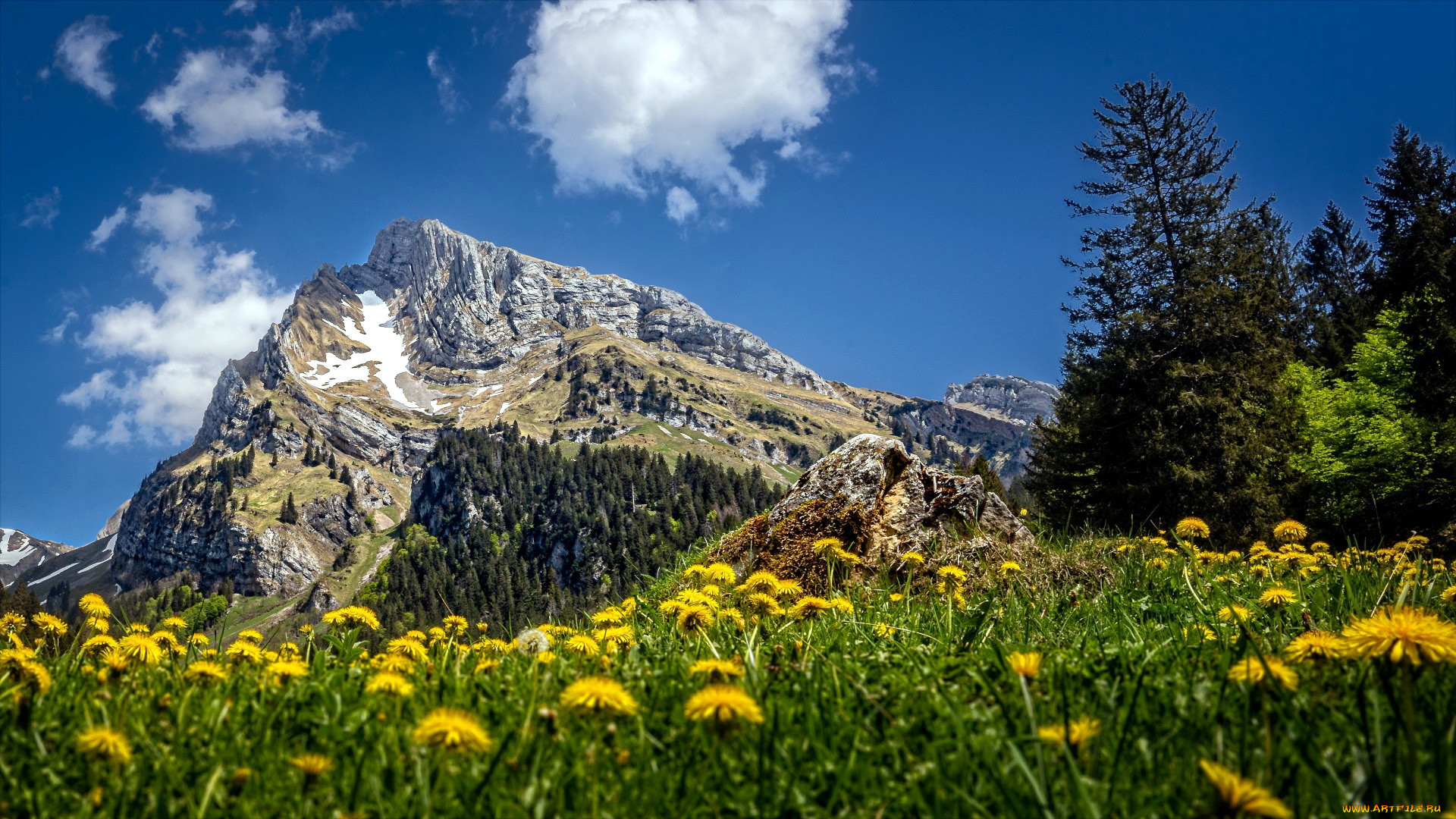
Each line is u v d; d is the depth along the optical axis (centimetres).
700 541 1295
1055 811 191
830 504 1017
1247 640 299
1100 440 3397
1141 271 3659
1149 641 379
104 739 227
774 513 1069
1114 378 3409
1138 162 3834
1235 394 3158
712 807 202
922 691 283
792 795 210
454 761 229
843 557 720
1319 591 519
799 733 246
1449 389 3344
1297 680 250
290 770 232
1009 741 206
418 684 316
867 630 449
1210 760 217
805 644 365
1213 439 3098
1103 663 310
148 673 339
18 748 250
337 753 245
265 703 296
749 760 226
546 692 298
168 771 225
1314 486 3041
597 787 201
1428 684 257
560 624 577
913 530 977
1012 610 524
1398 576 556
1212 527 2866
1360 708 227
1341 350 4441
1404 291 4434
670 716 265
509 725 250
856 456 1061
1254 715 245
